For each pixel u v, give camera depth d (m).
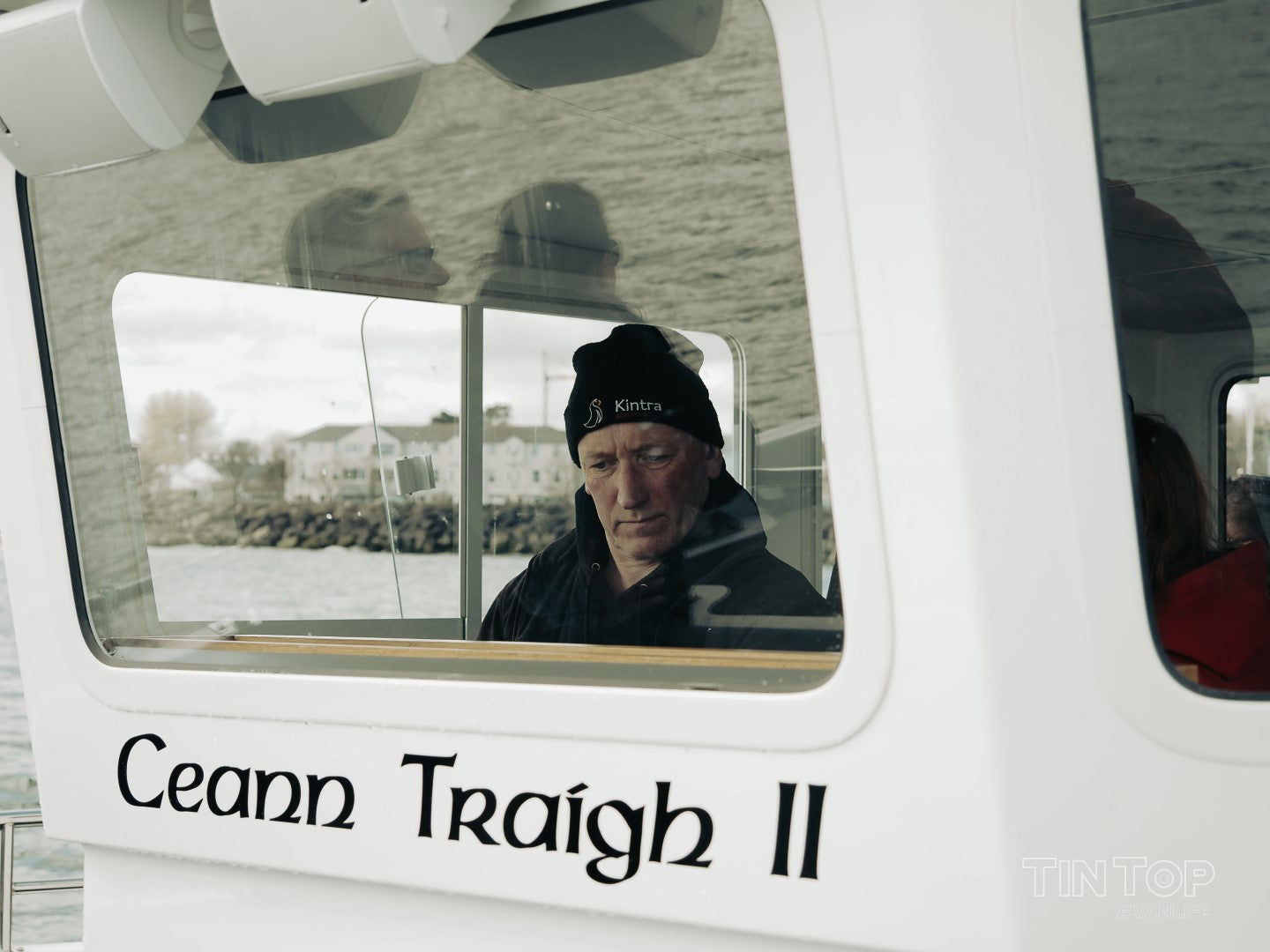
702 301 1.25
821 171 1.17
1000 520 1.14
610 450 1.31
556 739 1.32
